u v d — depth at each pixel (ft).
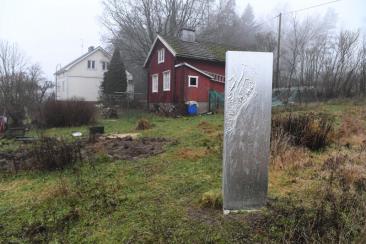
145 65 85.87
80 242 11.09
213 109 65.72
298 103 54.24
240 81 11.84
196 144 25.84
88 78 120.78
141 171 18.86
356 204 11.28
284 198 13.08
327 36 120.78
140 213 12.71
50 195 14.94
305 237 9.54
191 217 12.03
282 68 100.53
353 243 9.23
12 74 59.21
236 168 12.10
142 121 41.37
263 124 12.05
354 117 35.37
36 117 47.70
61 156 20.31
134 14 114.11
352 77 60.90
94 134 33.86
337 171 15.61
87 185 16.38
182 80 65.77
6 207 14.43
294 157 18.29
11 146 30.14
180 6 115.44
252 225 11.09
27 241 11.35
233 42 127.24
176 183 16.20
